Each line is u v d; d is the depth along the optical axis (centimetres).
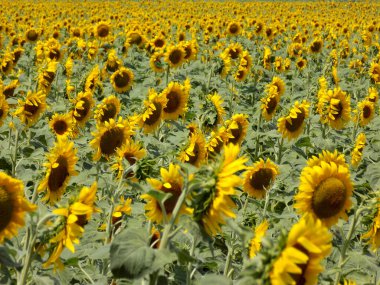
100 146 266
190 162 260
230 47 609
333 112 397
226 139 284
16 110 324
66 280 183
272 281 105
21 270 154
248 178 266
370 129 498
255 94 623
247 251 190
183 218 132
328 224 185
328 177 183
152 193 133
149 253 126
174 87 347
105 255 143
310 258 109
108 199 227
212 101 338
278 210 292
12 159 308
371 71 584
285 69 766
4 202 137
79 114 364
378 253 237
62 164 198
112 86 504
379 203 189
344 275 189
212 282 130
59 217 147
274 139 430
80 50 718
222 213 127
